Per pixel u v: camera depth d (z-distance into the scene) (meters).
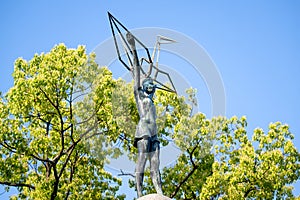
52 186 25.41
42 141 25.62
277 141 27.66
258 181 26.53
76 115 26.03
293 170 27.00
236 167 27.38
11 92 25.44
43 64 25.70
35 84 24.95
